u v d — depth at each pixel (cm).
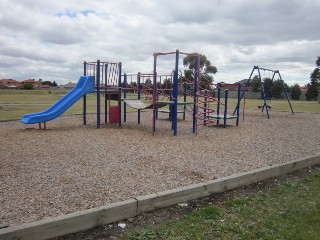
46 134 930
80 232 327
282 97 5306
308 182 520
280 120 1552
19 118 1349
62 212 358
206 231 333
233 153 718
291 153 731
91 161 605
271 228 343
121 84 1224
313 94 5431
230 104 2953
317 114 1961
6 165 561
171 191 408
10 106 2039
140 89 1258
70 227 321
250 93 4888
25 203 382
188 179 502
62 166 562
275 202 421
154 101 975
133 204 368
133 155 668
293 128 1230
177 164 599
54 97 3462
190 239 315
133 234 321
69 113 1653
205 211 381
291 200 429
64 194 416
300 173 582
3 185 448
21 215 347
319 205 410
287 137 986
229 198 439
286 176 561
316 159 652
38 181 471
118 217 356
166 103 963
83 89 1075
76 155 655
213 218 366
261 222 357
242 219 365
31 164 572
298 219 365
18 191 424
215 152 725
